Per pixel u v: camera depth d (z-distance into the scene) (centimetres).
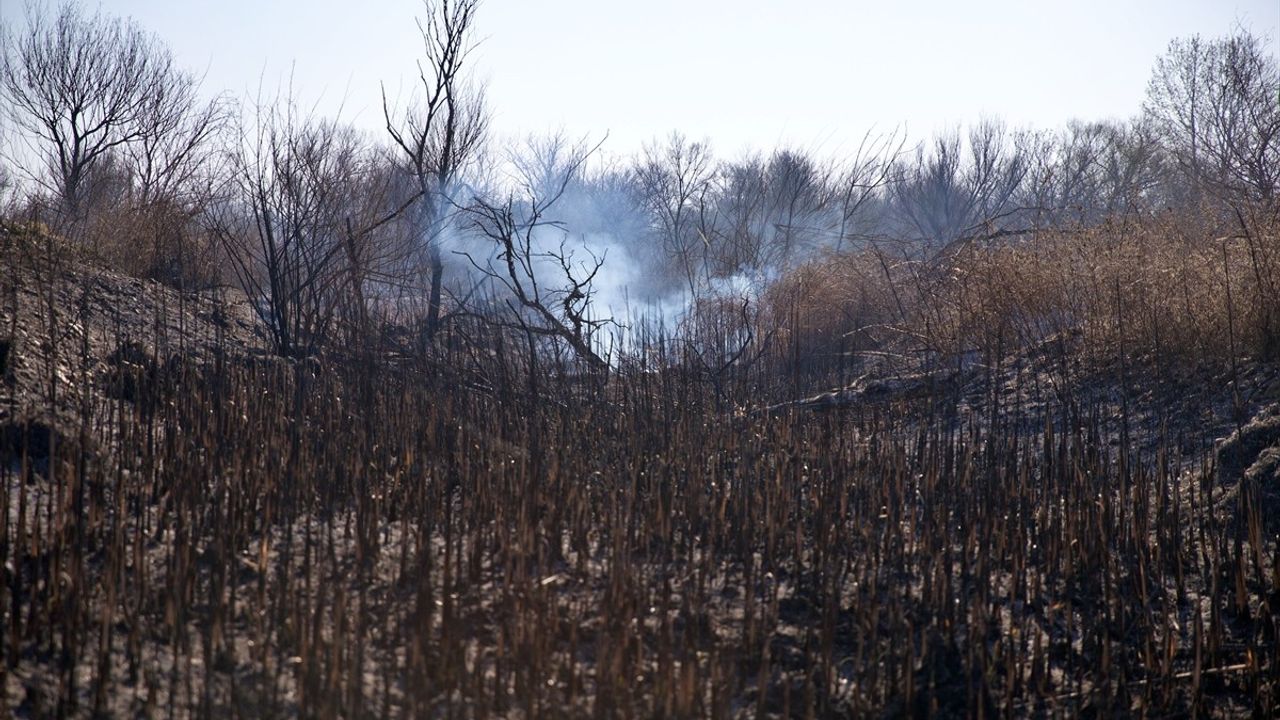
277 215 1067
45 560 474
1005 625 545
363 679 421
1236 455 714
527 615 463
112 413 675
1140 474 670
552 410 848
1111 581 585
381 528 589
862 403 971
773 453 758
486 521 592
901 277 1386
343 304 1055
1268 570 582
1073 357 990
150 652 429
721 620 515
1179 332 917
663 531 588
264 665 404
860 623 512
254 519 559
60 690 379
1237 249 962
